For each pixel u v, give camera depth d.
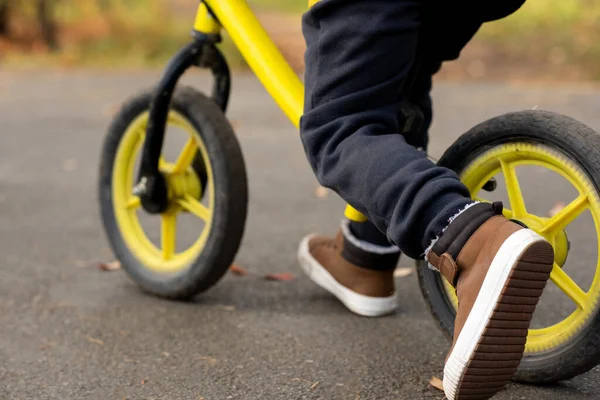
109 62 8.13
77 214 3.14
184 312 2.06
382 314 2.00
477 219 1.24
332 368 1.69
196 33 2.04
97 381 1.65
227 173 2.00
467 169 1.62
